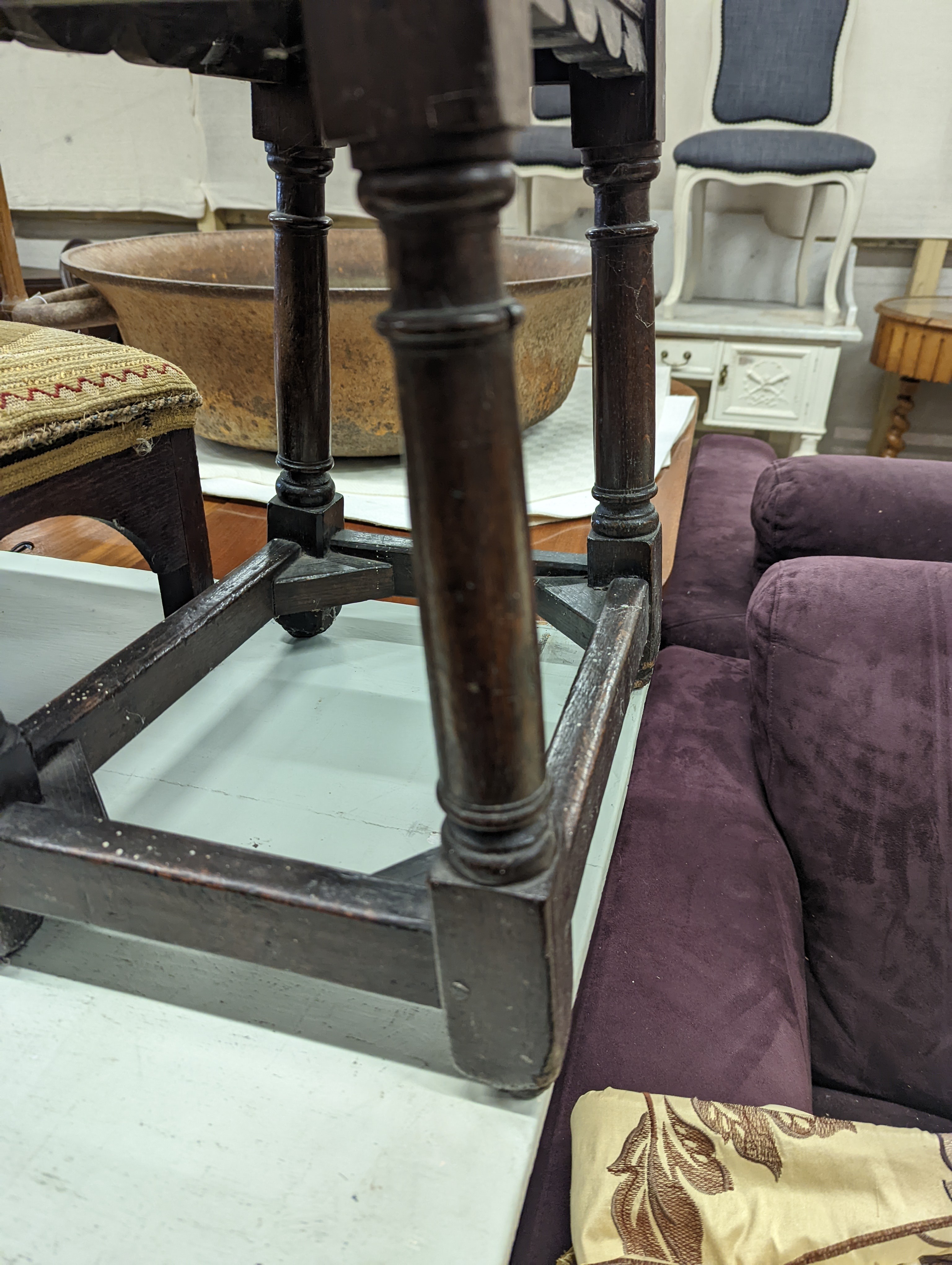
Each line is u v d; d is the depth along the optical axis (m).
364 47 0.24
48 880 0.42
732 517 1.22
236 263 1.29
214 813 0.59
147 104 2.16
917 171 2.14
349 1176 0.37
